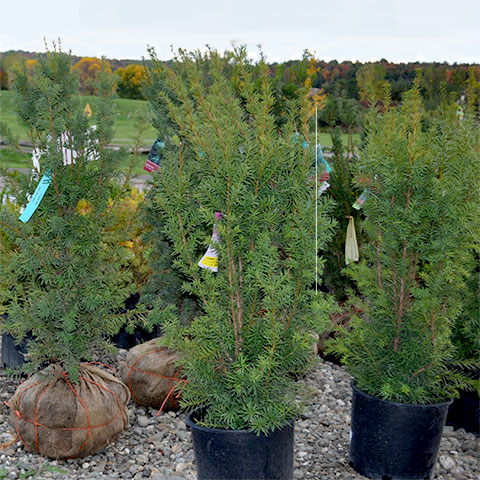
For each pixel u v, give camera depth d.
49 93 3.07
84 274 3.35
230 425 2.63
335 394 4.25
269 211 2.60
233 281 2.62
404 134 3.11
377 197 3.10
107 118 3.31
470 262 3.27
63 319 3.25
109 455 3.40
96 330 3.49
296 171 2.62
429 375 3.05
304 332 2.72
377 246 3.26
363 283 3.21
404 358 3.05
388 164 2.93
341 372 4.64
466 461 3.36
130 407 4.02
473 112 3.06
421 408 2.99
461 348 3.70
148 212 4.12
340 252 4.73
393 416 3.02
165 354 4.02
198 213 2.70
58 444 3.26
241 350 2.67
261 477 2.61
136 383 3.96
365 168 3.10
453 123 3.12
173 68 3.85
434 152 2.96
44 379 3.38
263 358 2.54
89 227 3.39
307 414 3.92
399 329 3.08
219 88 2.65
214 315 2.59
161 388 3.90
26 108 3.23
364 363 3.23
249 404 2.56
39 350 3.36
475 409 3.76
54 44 3.28
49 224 3.28
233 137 2.56
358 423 3.17
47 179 3.17
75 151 3.28
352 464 3.25
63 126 3.13
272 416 2.57
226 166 2.49
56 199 3.25
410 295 3.18
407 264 3.02
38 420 3.27
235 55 2.62
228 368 2.72
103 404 3.39
